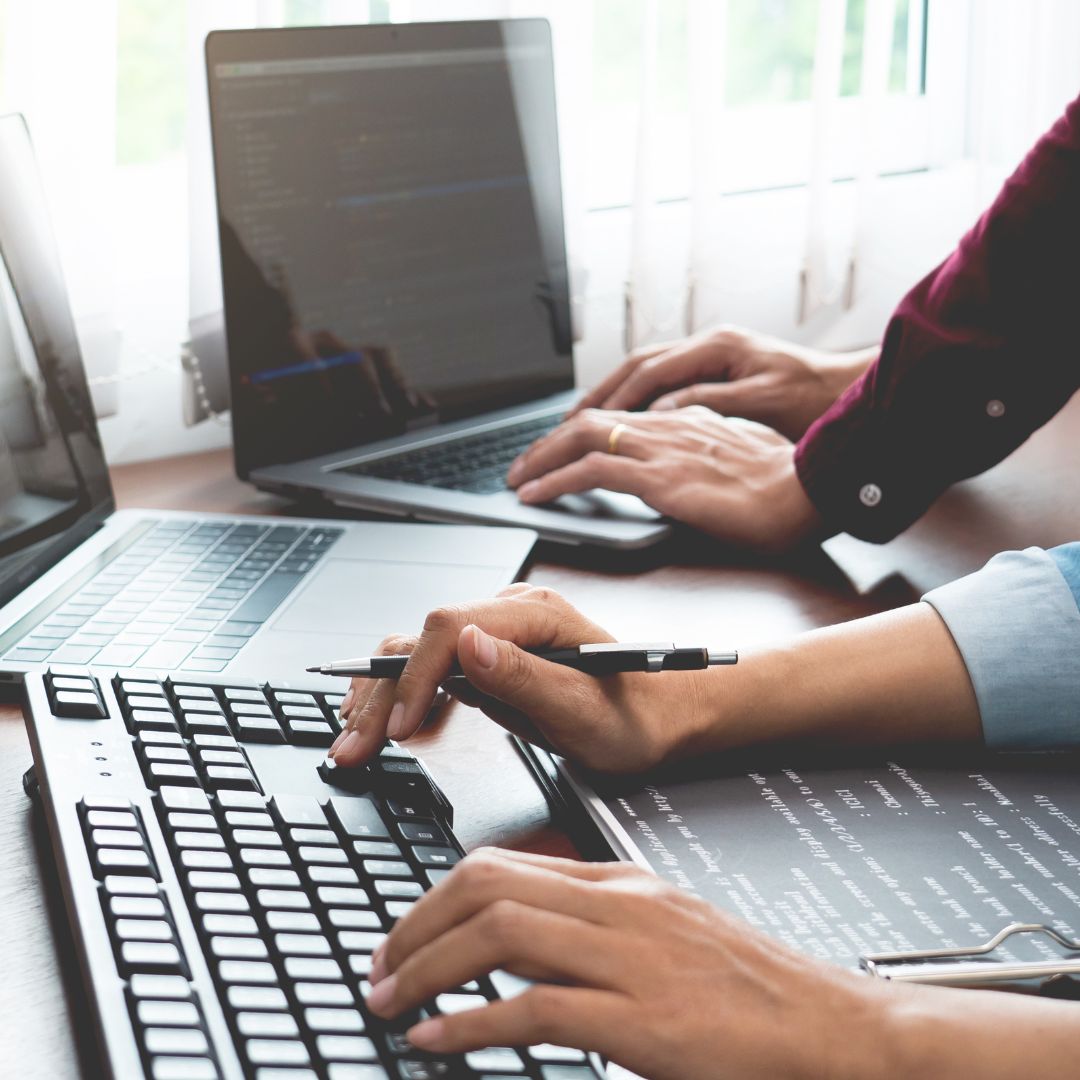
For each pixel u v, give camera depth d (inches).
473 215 44.5
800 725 26.0
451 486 39.7
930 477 36.5
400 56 42.3
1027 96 59.8
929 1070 17.0
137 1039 15.8
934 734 26.6
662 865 21.7
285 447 41.0
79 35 41.2
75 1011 18.4
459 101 43.8
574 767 24.7
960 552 36.9
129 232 46.3
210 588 32.4
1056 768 25.9
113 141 42.9
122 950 17.0
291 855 19.9
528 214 45.9
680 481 37.3
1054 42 59.2
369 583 33.1
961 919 20.5
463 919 17.2
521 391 46.4
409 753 23.7
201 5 42.4
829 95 53.3
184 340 46.4
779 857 22.1
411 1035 16.1
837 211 57.4
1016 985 19.0
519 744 26.5
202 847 19.5
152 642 29.3
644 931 17.2
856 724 26.2
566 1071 16.5
